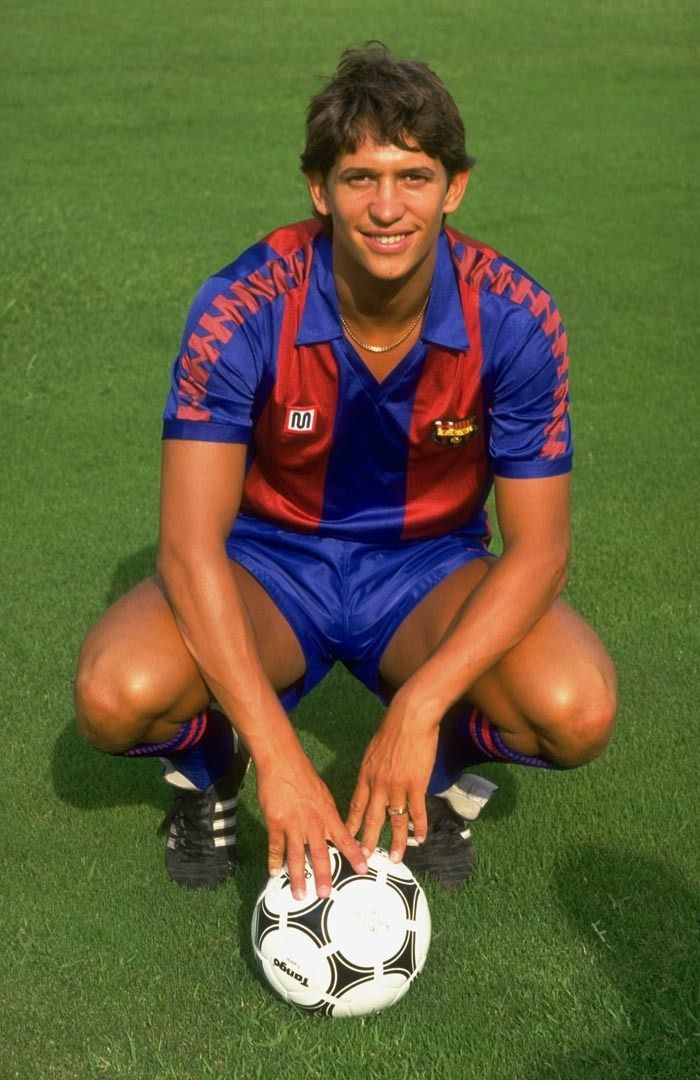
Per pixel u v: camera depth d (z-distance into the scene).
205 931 2.98
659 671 4.11
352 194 2.69
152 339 7.33
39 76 15.41
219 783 3.12
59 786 3.56
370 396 2.94
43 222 9.40
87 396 6.56
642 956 2.87
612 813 3.41
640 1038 2.64
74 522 5.20
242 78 15.53
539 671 2.86
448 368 2.92
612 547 4.98
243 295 2.88
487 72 16.03
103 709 2.87
